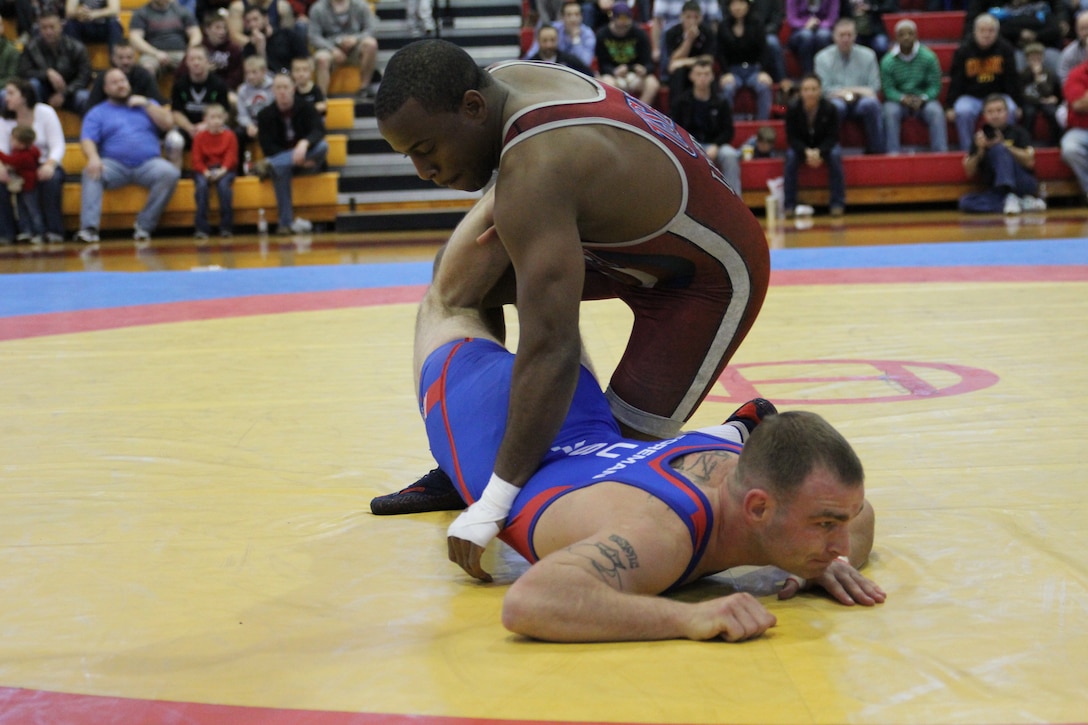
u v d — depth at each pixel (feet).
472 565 7.92
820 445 7.01
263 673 6.64
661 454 7.77
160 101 44.01
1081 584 7.67
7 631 7.39
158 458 11.73
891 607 7.41
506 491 7.86
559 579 6.88
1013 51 44.06
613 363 16.22
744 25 45.85
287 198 43.52
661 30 47.75
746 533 7.30
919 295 22.18
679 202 8.71
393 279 28.22
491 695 6.22
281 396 14.58
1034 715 5.84
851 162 43.70
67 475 11.17
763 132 43.62
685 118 42.63
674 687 6.25
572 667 6.57
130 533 9.41
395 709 6.09
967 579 7.85
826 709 5.95
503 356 8.91
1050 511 9.24
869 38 46.91
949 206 45.27
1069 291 21.90
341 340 18.84
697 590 7.97
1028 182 42.65
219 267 31.96
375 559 8.71
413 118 7.95
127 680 6.59
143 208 43.04
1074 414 12.39
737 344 9.92
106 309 23.47
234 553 8.89
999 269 25.94
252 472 11.18
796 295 22.82
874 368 15.23
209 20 45.32
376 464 11.36
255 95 44.57
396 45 51.52
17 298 25.62
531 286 7.80
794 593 7.68
